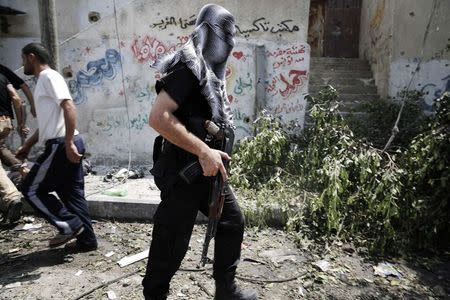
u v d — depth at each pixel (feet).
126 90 17.58
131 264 9.75
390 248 10.98
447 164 11.48
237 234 7.05
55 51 13.65
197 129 6.09
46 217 9.27
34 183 9.26
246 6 17.07
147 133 17.89
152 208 12.50
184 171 6.04
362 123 18.26
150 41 17.28
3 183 11.44
